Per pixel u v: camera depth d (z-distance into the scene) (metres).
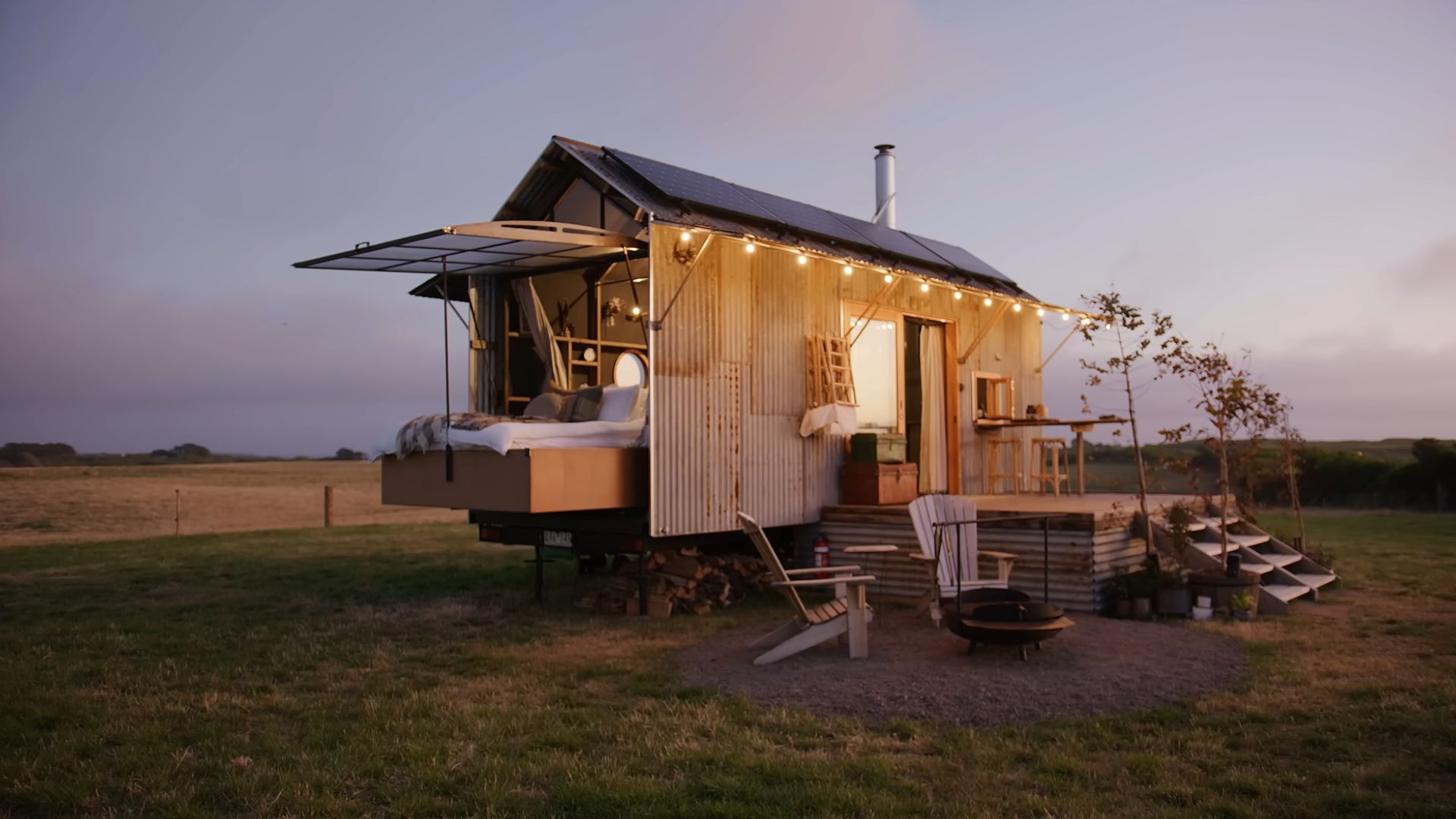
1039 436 14.09
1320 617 8.22
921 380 12.15
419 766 4.45
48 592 10.10
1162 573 8.35
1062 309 13.13
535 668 6.54
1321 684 5.67
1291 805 3.84
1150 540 8.68
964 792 4.08
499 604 9.40
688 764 4.42
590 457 8.14
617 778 4.19
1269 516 20.91
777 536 10.48
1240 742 4.67
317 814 3.91
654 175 9.10
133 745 4.82
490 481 7.95
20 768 4.43
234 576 11.38
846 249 10.71
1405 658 6.43
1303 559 10.19
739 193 10.23
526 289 10.26
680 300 8.62
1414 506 24.03
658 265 8.39
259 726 5.20
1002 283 13.58
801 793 4.01
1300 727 4.86
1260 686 5.66
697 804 3.90
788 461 9.77
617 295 10.36
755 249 9.45
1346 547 13.84
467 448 8.13
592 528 8.90
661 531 8.36
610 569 11.80
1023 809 3.88
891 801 3.93
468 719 5.19
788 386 9.82
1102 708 5.27
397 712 5.36
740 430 9.21
